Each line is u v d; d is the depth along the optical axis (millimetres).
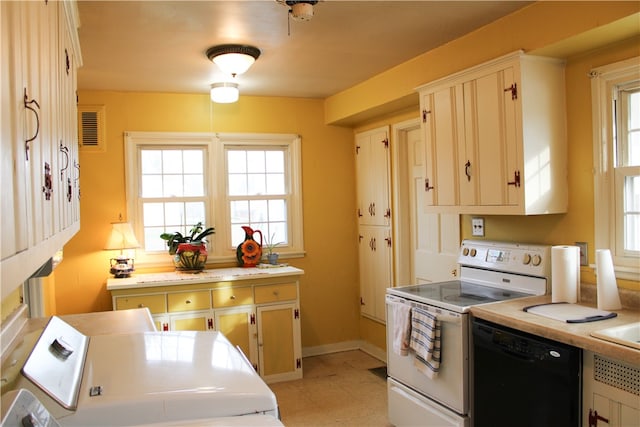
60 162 1419
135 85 3857
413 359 2783
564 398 1981
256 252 4270
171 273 4008
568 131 2627
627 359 1722
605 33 2223
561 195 2625
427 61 3184
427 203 3160
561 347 1998
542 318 2188
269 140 4453
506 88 2580
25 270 802
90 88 3910
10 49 740
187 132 4191
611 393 1862
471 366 2473
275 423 1308
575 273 2477
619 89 2418
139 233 4090
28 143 860
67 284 3873
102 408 1257
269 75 3678
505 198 2609
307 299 4605
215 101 3953
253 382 1459
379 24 2666
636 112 2377
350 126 4715
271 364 3945
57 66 1430
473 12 2537
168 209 4219
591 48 2438
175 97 4164
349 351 4719
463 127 2863
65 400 1260
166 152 4211
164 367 1534
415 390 2822
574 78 2588
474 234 3338
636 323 2051
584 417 1959
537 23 2422
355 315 4758
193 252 3986
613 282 2295
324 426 3129
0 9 670
